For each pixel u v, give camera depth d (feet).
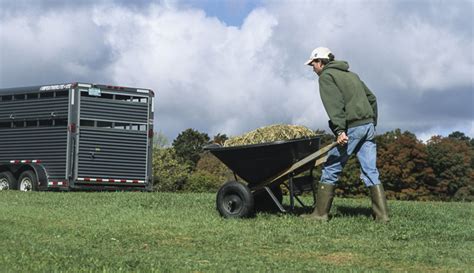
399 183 185.16
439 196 187.01
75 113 69.77
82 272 18.56
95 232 27.20
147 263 20.21
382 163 185.06
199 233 27.12
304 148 31.24
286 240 25.39
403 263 21.27
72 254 21.56
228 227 28.63
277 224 29.27
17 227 28.63
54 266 19.24
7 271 18.52
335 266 20.58
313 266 20.49
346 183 159.43
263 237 26.00
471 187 189.88
